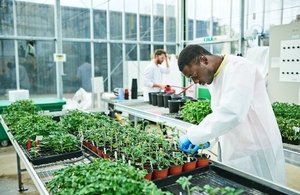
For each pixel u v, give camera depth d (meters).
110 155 1.72
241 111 1.47
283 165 1.81
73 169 1.24
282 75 3.70
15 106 3.23
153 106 3.71
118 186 1.05
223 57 1.70
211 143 1.92
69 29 5.53
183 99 3.19
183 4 6.70
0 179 3.42
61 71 5.23
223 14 5.97
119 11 5.98
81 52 5.72
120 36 6.09
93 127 2.19
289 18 4.88
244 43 5.38
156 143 1.79
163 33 6.67
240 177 1.33
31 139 1.98
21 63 5.19
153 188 1.05
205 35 6.48
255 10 5.42
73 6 5.49
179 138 1.82
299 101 3.52
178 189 1.29
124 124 2.30
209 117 1.54
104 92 6.05
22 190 3.13
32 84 5.34
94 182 1.07
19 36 5.07
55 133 2.03
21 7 5.04
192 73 1.64
